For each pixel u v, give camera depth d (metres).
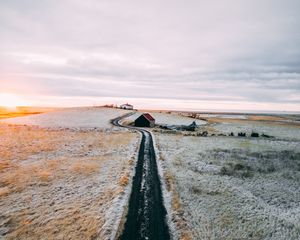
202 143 44.34
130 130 61.59
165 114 125.94
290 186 22.38
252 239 13.18
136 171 24.61
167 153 33.94
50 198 17.95
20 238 12.87
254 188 21.58
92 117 98.38
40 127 65.25
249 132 72.00
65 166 26.17
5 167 25.38
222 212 16.17
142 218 14.70
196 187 20.66
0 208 16.33
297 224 15.10
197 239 12.82
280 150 39.72
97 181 21.48
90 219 14.62
